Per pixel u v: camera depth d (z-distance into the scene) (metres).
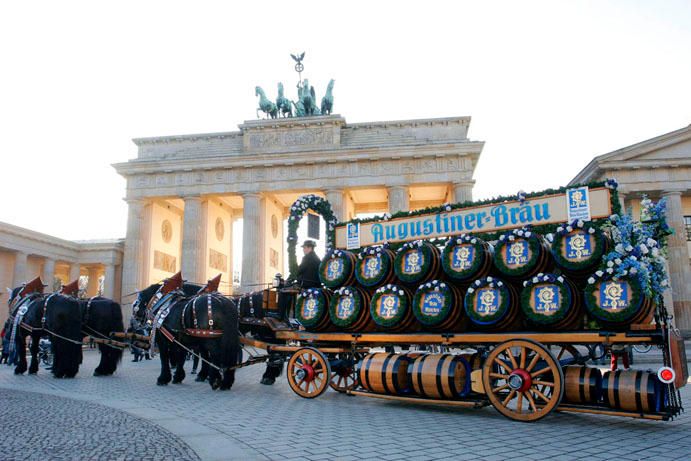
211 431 12.09
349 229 18.86
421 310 15.40
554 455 9.84
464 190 69.88
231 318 20.02
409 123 74.25
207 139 77.81
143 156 78.38
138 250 73.62
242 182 73.62
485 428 12.51
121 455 9.94
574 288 13.55
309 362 18.05
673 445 10.65
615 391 12.32
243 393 19.34
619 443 10.85
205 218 75.50
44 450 10.34
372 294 17.61
